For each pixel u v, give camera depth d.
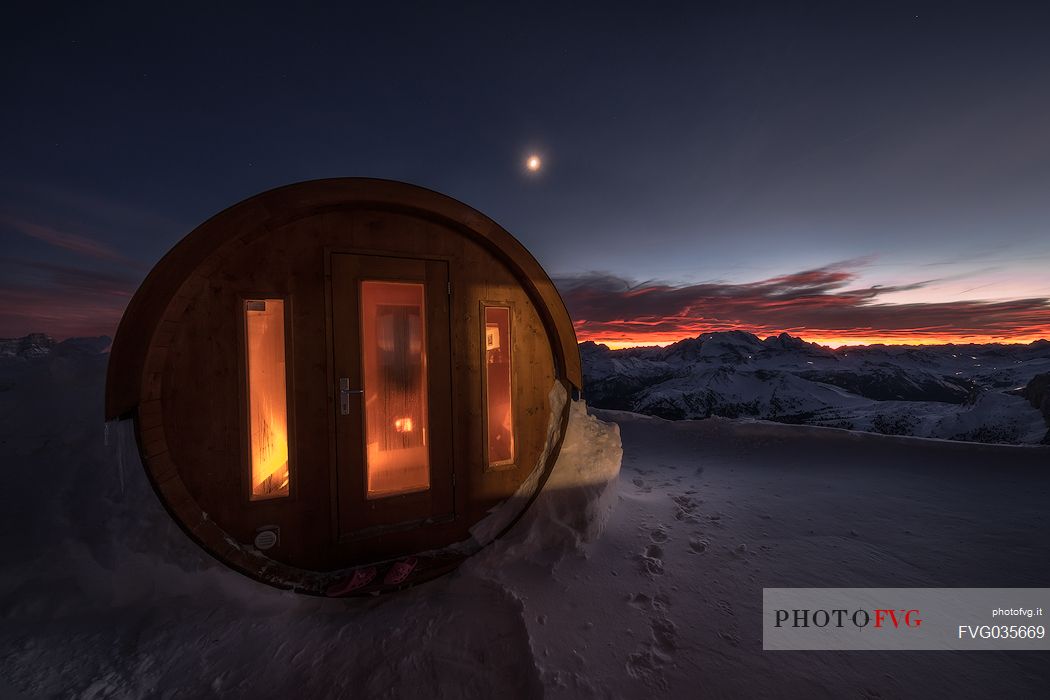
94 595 2.46
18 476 2.94
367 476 2.94
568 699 1.89
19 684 1.91
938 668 2.08
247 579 2.67
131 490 2.90
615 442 4.03
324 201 2.71
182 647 2.21
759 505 4.17
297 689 1.97
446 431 3.19
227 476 2.59
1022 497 4.34
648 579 2.86
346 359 2.88
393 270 3.02
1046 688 1.95
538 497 3.41
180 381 2.47
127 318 2.29
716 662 2.12
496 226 3.24
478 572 2.96
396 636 2.33
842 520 3.80
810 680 2.01
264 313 2.94
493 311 3.67
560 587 2.77
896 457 5.85
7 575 2.42
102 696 1.88
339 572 2.81
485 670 2.10
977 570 2.97
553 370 3.60
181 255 2.38
